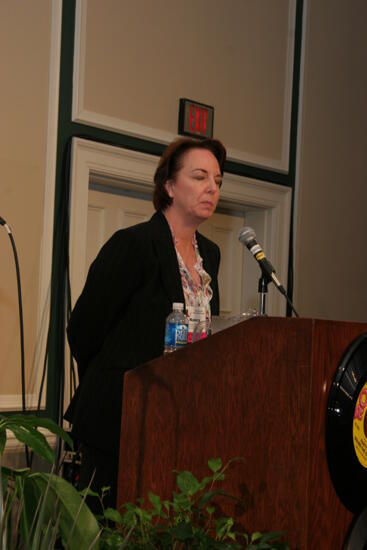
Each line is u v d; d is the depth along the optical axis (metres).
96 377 2.11
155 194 2.36
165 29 4.19
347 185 5.29
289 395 1.46
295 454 1.44
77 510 1.23
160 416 1.69
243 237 2.17
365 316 5.39
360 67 5.41
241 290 4.95
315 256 5.05
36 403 3.53
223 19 4.52
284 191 4.86
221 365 1.59
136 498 1.71
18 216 3.52
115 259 2.12
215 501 1.55
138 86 4.05
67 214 3.70
